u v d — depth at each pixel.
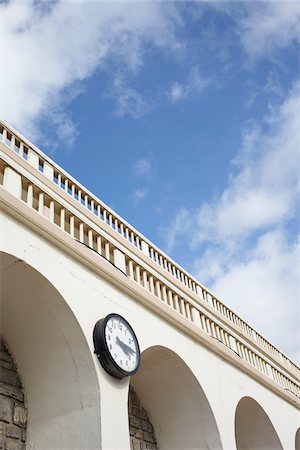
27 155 10.27
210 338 12.41
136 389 11.60
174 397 11.34
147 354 10.53
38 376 8.66
